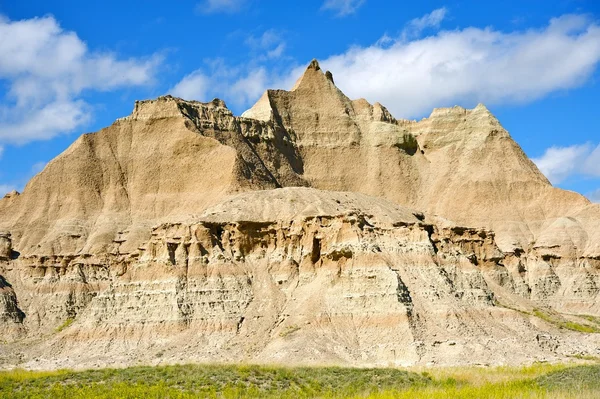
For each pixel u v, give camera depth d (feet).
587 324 492.13
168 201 576.61
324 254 431.02
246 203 477.77
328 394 278.26
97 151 610.24
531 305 492.95
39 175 597.11
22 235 566.77
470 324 401.70
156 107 619.26
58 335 444.55
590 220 645.51
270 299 424.05
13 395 289.53
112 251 549.13
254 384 295.07
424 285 415.23
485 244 531.50
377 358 376.68
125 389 284.00
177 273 431.02
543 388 273.75
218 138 609.83
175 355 395.14
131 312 425.69
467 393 265.95
